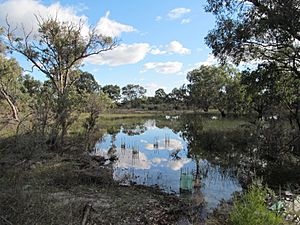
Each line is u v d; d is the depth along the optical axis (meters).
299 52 18.41
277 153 17.31
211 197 11.12
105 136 34.00
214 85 59.78
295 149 17.67
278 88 21.50
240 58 21.11
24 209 5.43
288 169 14.91
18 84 31.05
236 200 8.24
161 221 8.88
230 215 7.53
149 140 30.58
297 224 7.22
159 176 14.73
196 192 11.66
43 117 15.41
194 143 27.97
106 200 10.31
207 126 37.94
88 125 26.88
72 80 28.62
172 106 93.94
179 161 19.14
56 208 6.46
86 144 23.06
